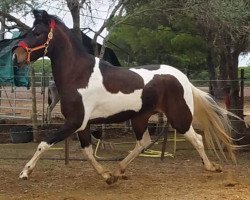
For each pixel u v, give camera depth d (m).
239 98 12.20
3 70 12.06
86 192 6.28
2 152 10.49
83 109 6.12
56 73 6.21
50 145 6.02
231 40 10.81
